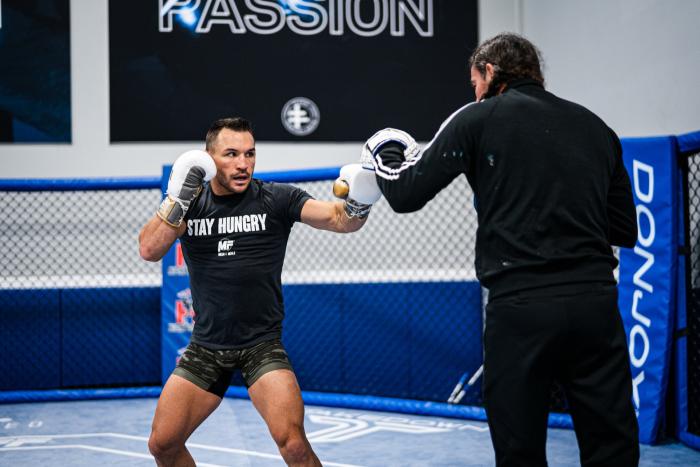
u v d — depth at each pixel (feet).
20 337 16.89
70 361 17.04
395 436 12.66
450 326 14.88
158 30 18.84
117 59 18.74
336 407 15.15
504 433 5.78
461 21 19.48
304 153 19.07
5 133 18.40
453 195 17.83
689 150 11.35
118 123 18.72
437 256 17.70
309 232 18.25
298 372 16.30
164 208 7.34
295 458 7.02
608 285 5.85
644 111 13.99
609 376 5.81
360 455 11.46
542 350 5.67
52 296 17.04
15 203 18.25
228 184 7.70
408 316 15.26
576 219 5.81
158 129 18.81
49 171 18.56
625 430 5.74
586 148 5.98
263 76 19.02
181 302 16.37
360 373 15.66
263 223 7.73
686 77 12.50
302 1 19.16
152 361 17.35
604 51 15.40
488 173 5.92
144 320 17.35
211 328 7.67
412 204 6.09
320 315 16.11
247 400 15.92
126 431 13.37
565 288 5.68
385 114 19.27
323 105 19.16
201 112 18.90
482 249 6.06
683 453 11.16
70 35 18.69
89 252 18.44
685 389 11.78
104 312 17.22
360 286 15.74
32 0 18.56
